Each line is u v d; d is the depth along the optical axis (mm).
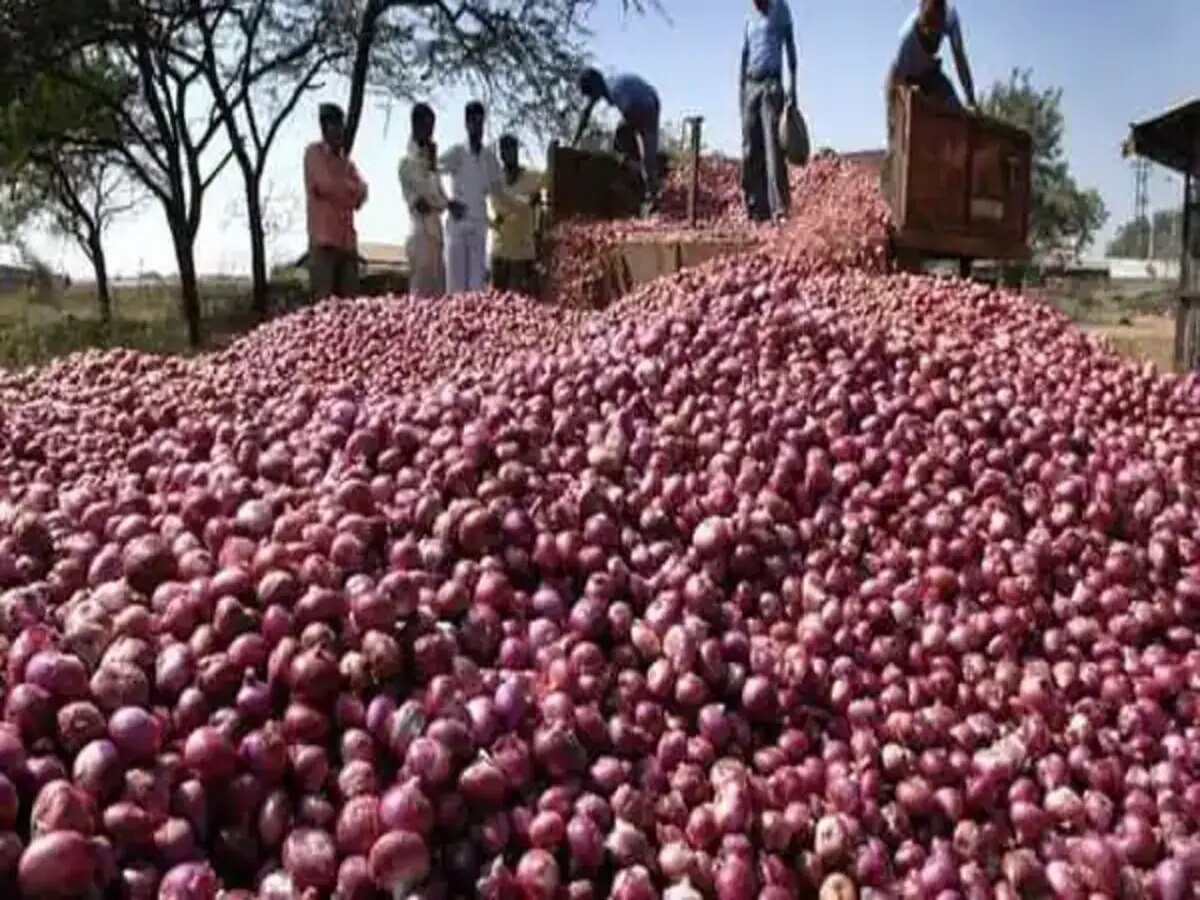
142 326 19562
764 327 3209
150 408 3508
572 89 18625
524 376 2945
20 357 14344
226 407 3543
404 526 2125
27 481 2953
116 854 1395
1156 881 1910
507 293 6484
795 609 2342
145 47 17688
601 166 10211
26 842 1357
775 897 1671
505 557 2135
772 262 5773
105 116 19859
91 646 1598
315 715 1611
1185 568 2684
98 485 2484
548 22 18625
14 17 16078
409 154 9586
